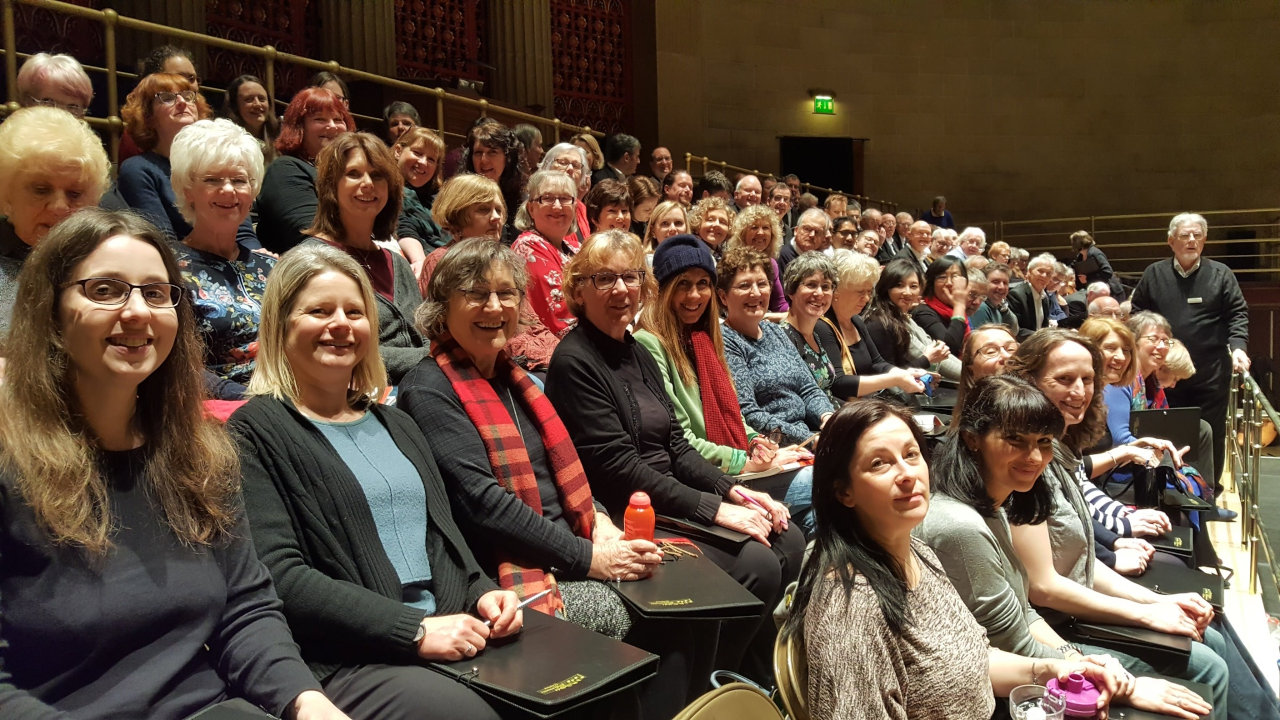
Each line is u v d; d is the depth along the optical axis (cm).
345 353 213
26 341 158
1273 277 1445
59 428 157
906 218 1060
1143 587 293
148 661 159
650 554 249
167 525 167
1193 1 1532
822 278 442
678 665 246
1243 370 584
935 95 1524
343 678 190
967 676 198
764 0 1415
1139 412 441
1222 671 261
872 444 195
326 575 198
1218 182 1527
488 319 255
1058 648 245
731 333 389
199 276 263
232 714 150
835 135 1468
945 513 237
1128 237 1540
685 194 696
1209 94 1531
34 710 143
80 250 160
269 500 195
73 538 154
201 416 177
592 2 1204
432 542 217
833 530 200
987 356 348
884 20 1498
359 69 892
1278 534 462
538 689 181
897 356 530
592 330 308
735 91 1394
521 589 234
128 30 691
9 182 223
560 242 402
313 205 344
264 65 830
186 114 346
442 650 191
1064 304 957
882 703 186
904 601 195
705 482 312
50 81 379
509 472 249
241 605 175
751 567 278
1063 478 287
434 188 472
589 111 1203
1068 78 1554
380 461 216
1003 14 1541
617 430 294
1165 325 502
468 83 866
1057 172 1555
